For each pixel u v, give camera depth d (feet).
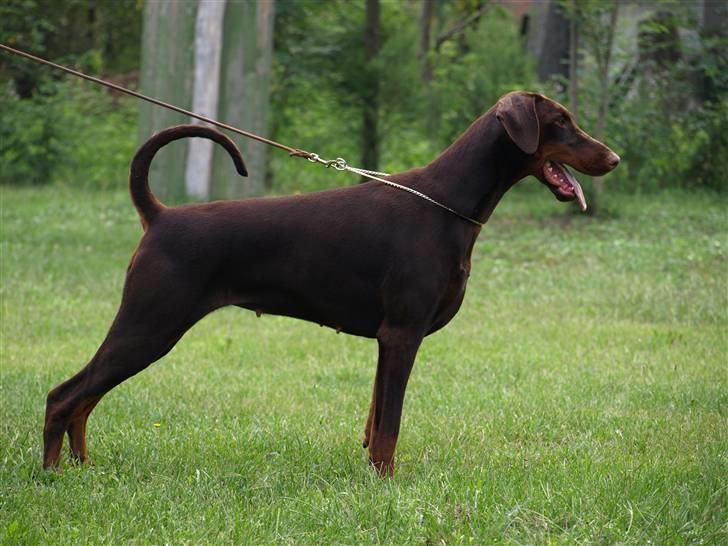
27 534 15.30
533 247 51.24
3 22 75.41
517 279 43.55
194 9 55.26
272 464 19.47
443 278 18.57
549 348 31.86
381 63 66.69
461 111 70.28
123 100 90.33
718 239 51.49
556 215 61.57
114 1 99.25
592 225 57.67
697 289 40.09
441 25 103.35
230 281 18.48
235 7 55.67
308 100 74.59
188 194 56.44
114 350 18.12
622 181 70.38
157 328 18.16
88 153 73.00
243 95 56.29
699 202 65.72
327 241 18.45
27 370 27.61
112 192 65.21
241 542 15.20
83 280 40.60
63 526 15.80
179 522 16.02
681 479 17.95
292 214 18.57
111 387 18.38
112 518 16.28
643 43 69.41
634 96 72.74
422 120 71.00
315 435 21.84
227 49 55.98
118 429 21.94
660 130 70.74
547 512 16.26
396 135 74.38
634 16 76.07
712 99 73.51
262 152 57.36
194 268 18.19
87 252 45.83
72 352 30.17
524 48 74.49
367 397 26.08
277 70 72.13
